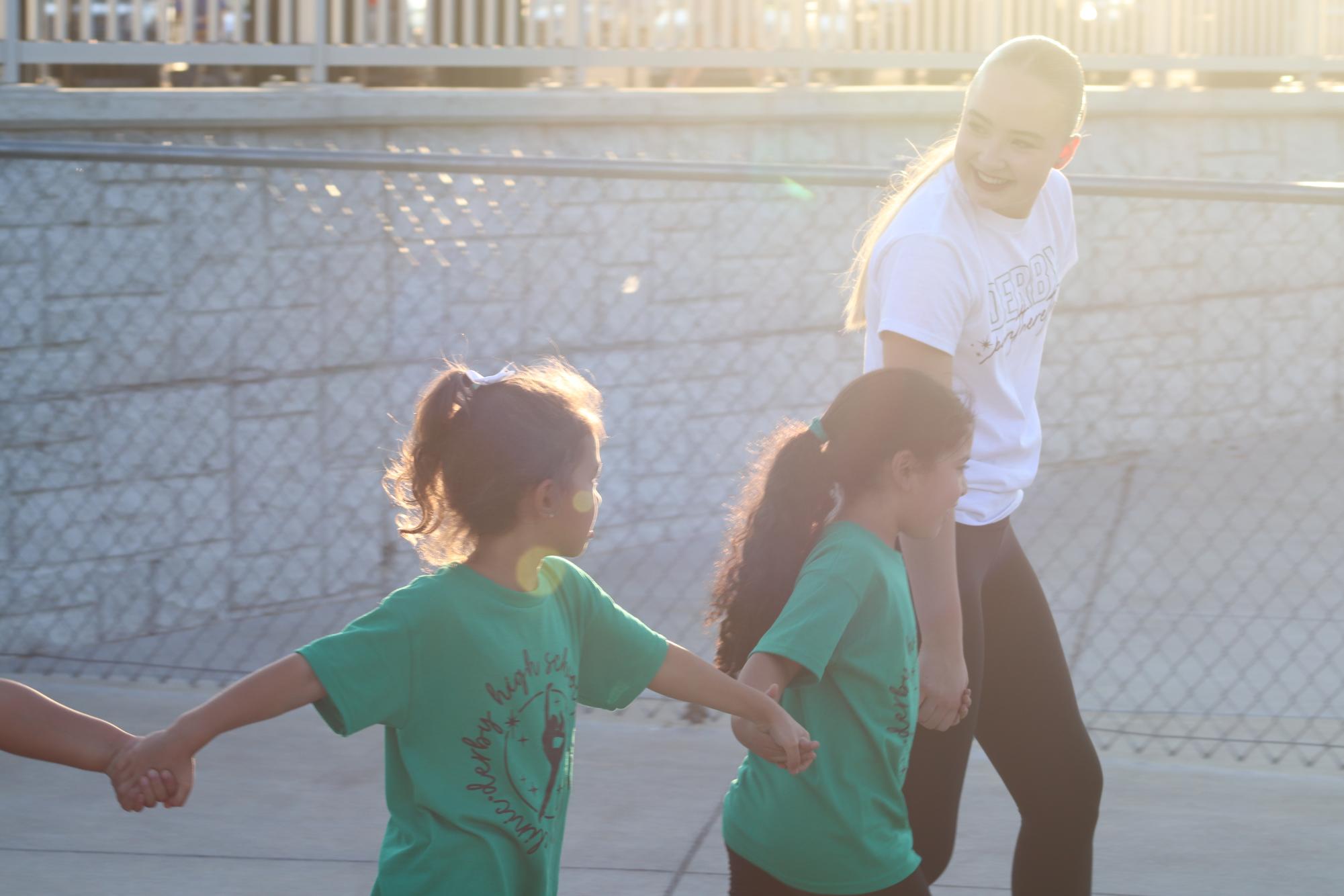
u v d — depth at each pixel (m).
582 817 5.08
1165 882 4.58
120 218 7.13
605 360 8.66
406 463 2.84
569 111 8.30
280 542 7.78
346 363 7.86
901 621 3.11
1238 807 5.18
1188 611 7.74
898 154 9.50
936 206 3.42
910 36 9.88
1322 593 8.02
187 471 7.46
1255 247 11.06
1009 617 3.70
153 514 7.39
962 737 3.48
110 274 7.14
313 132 7.64
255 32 7.91
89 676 6.84
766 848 3.13
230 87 8.03
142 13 7.66
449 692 2.66
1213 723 6.23
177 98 7.16
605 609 2.94
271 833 4.95
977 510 3.53
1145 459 10.70
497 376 2.82
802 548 3.17
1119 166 10.41
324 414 7.83
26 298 6.95
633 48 8.94
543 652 2.76
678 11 9.07
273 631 7.56
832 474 3.15
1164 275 10.71
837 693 3.08
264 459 7.68
